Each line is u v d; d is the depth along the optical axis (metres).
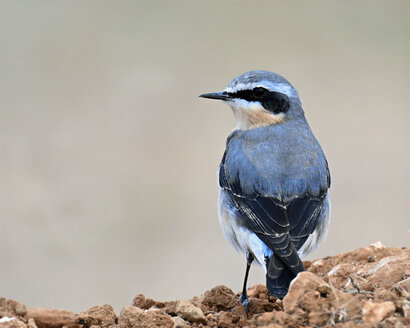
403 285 9.37
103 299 16.81
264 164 10.88
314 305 8.50
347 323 8.09
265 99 11.61
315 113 23.56
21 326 9.16
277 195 10.64
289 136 11.33
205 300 10.37
